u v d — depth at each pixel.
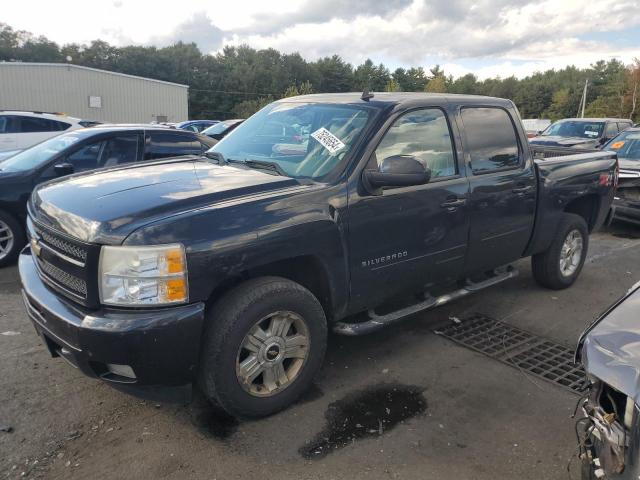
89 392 3.48
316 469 2.81
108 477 2.71
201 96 86.19
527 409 3.42
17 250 6.11
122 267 2.68
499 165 4.52
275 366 3.22
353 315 4.12
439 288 4.50
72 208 3.01
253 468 2.81
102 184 3.37
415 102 3.96
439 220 3.96
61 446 2.95
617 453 1.90
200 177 3.47
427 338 4.45
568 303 5.32
